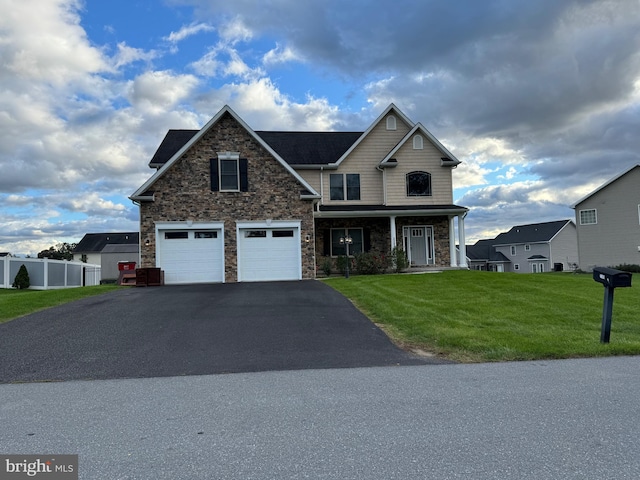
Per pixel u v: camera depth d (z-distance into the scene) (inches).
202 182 735.7
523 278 650.2
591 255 1172.5
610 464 128.1
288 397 191.3
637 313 389.1
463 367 238.8
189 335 324.2
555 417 163.3
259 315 396.5
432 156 931.3
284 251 747.4
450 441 143.6
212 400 189.3
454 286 572.1
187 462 131.9
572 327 337.7
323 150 964.0
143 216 721.6
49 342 305.4
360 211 844.6
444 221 925.2
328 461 131.1
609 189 1143.0
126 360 261.7
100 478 123.5
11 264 898.7
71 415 173.3
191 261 728.3
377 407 176.4
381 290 539.2
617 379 211.8
